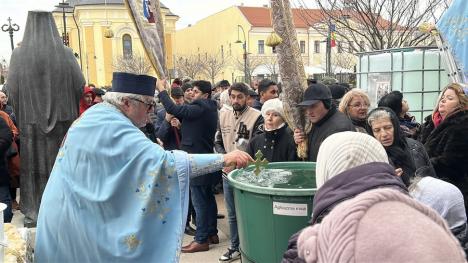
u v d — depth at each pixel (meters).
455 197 2.28
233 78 46.69
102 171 2.45
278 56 3.43
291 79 3.44
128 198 2.44
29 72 4.55
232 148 4.61
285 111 3.49
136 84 2.62
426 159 3.15
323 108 3.28
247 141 4.46
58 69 4.59
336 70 27.95
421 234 0.95
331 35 14.07
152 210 2.42
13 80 4.62
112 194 2.41
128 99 2.62
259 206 2.54
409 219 0.98
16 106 4.66
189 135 4.76
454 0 4.58
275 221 2.49
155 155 2.43
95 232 2.44
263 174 3.00
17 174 5.71
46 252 2.53
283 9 3.37
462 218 2.29
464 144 3.49
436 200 2.27
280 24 3.37
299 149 3.48
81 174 2.47
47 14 4.64
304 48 43.34
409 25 10.41
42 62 4.55
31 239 2.82
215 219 4.80
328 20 12.42
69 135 2.57
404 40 10.43
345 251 0.99
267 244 2.55
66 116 4.66
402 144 2.89
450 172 3.54
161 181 2.44
